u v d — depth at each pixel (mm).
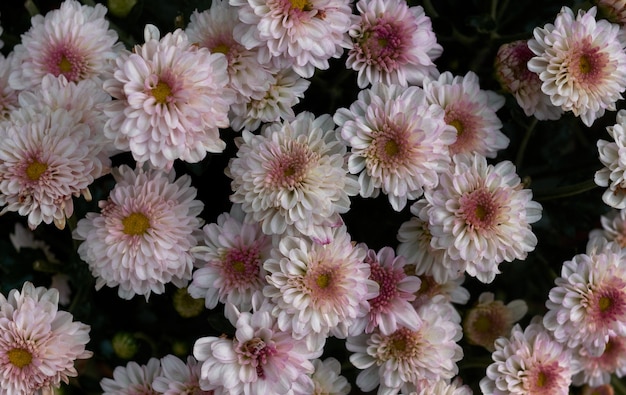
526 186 580
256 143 545
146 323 609
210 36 557
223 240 548
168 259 546
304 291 537
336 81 592
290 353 537
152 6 630
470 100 568
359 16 559
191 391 551
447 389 565
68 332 549
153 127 519
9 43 628
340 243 544
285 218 537
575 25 556
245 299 548
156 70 520
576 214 618
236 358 535
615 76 565
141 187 546
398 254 568
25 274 609
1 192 549
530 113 577
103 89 534
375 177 545
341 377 568
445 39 613
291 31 540
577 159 640
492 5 625
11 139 537
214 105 527
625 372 609
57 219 542
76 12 570
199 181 591
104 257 549
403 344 560
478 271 556
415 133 540
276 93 557
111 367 616
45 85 552
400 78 561
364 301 542
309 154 540
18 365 542
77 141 535
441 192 550
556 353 570
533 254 622
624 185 558
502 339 572
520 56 570
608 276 567
